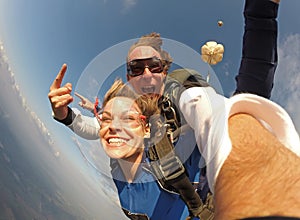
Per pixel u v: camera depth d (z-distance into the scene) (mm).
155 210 795
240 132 550
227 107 592
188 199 761
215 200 481
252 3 822
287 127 611
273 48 804
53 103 858
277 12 819
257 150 503
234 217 416
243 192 442
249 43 811
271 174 451
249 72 791
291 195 409
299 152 598
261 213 402
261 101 605
